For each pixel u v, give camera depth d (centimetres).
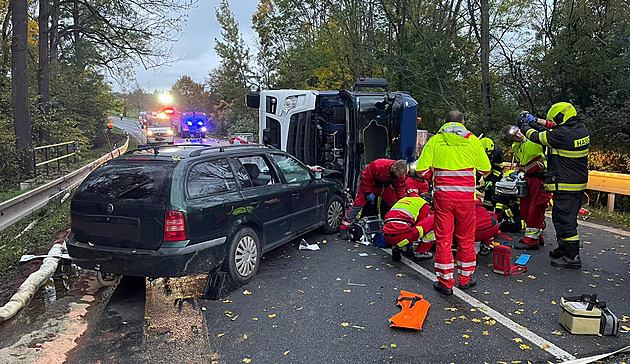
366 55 1661
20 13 1246
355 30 1684
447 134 454
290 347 353
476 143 457
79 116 2289
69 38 2519
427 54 1593
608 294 464
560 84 1380
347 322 397
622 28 1216
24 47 1252
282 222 567
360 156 778
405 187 632
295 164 629
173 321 402
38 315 416
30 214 787
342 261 572
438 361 331
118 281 504
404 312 405
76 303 444
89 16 2277
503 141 1430
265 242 534
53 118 1706
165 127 3122
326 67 1892
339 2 1697
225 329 385
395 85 1692
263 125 908
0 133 1244
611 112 1128
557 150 534
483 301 445
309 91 853
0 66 1512
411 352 344
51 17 2088
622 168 1105
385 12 1638
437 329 384
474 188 460
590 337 369
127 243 425
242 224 496
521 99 1558
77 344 361
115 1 1761
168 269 411
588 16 1301
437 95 1642
